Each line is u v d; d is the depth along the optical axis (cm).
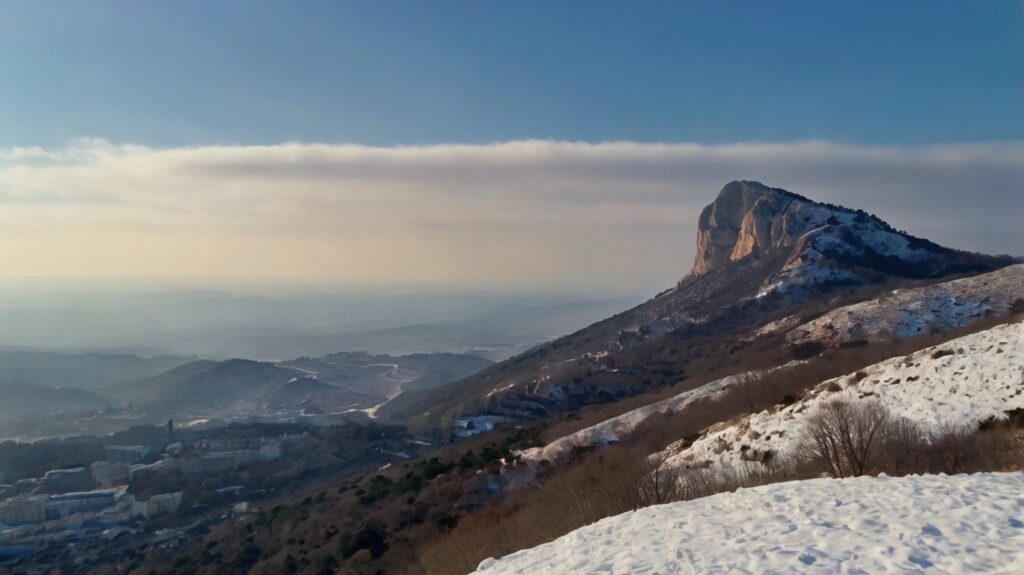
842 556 1045
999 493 1283
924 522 1145
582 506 2164
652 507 1609
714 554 1148
